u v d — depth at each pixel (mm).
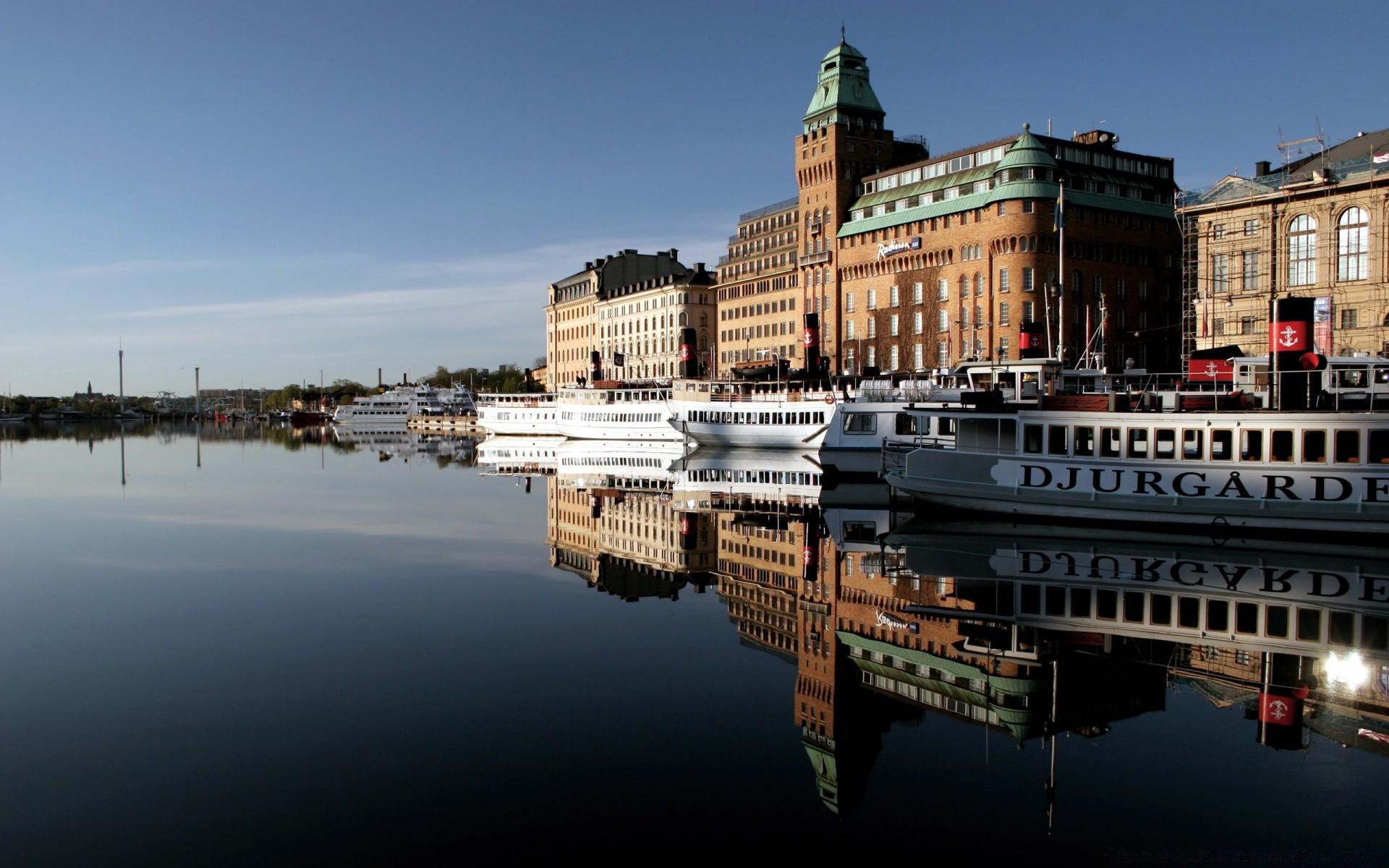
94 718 21812
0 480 82688
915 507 52656
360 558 42531
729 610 32688
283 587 35938
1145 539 44281
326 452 125125
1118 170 128750
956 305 126562
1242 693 23469
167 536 48906
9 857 15852
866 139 147500
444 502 64688
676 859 16000
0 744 20359
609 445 126750
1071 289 119688
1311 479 41875
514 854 16062
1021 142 119875
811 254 150875
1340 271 86875
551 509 60375
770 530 50969
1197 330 97938
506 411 154750
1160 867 15727
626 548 46375
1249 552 40781
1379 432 40844
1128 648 27062
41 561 41562
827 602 33625
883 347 138000
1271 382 45281
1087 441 46500
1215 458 43875
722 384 111750
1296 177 90750
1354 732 20922
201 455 119688
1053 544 43594
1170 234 130250
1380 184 83562
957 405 63094
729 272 176125
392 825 16984
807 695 23594
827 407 95812
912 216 132750
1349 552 40406
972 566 39000
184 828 16828
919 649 27438
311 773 19016
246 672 25234
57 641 28188
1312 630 28484
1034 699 23203
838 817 17344
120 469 96188
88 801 17797
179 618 31000
